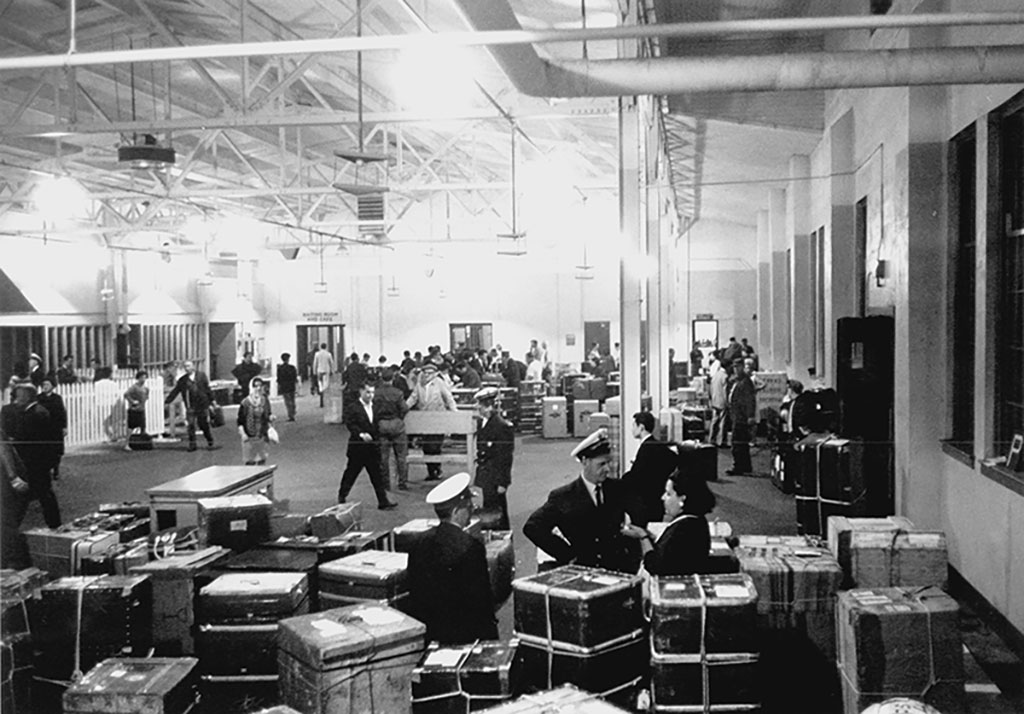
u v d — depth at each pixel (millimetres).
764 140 15820
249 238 23422
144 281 26844
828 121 14133
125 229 20969
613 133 18141
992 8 6695
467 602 5418
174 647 5855
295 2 11461
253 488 8844
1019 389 6848
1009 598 6414
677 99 14117
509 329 32562
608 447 5906
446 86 14922
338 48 5051
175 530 7266
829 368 13438
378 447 12305
